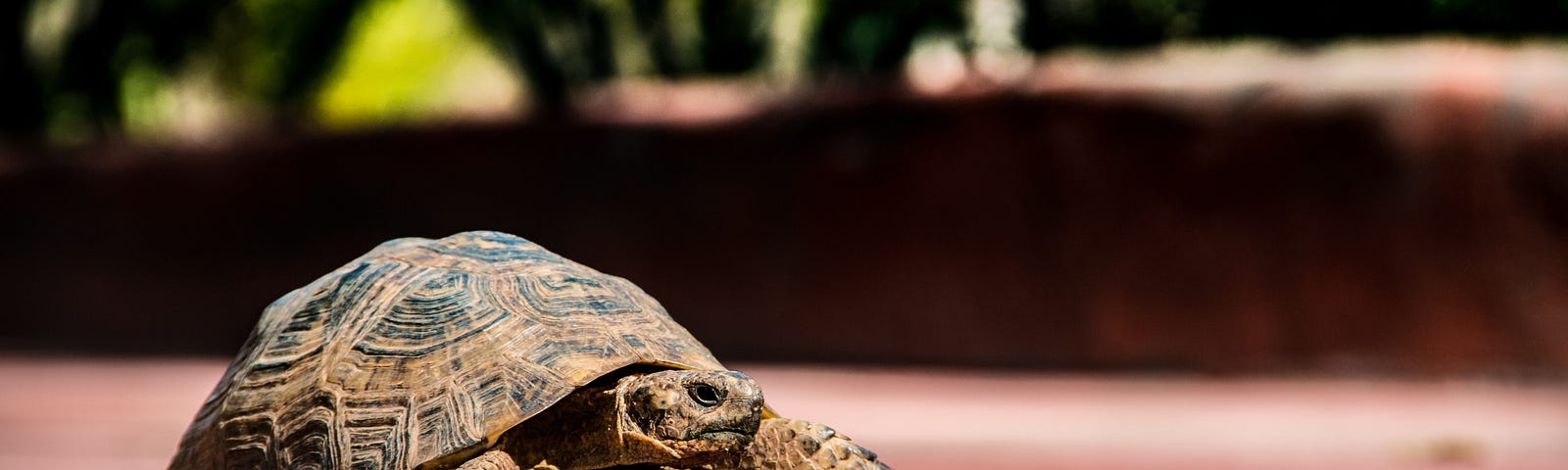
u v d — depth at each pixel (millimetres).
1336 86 17281
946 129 18516
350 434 3789
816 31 21672
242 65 24688
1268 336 17297
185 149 22625
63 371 16547
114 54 25594
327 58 24125
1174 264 17594
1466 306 16734
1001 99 18328
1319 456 8352
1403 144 16938
